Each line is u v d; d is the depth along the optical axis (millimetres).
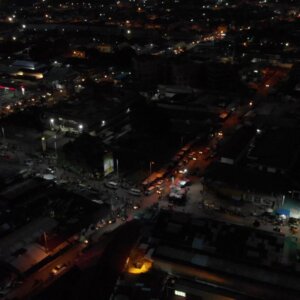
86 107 118625
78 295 55938
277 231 72062
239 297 54000
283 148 94312
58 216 75312
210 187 81562
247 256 58344
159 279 57250
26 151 103750
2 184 86500
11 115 121062
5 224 72438
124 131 113000
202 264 57688
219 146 103812
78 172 93188
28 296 58969
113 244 64250
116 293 54719
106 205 78750
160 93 144625
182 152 101062
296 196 78000
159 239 63312
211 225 65312
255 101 135625
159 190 85688
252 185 79938
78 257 65812
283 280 54625
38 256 65062
